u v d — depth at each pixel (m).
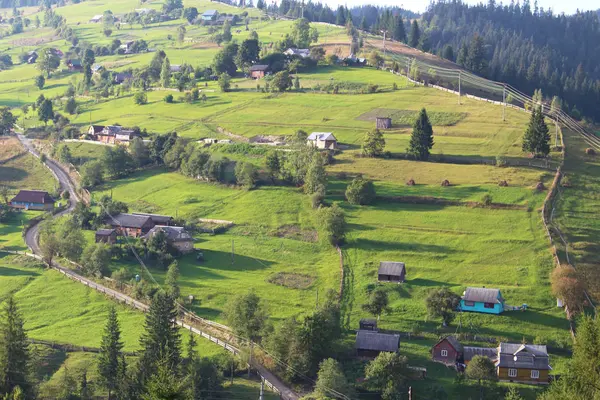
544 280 167.88
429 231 194.62
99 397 129.62
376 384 129.88
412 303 162.00
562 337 148.00
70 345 145.88
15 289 176.12
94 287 175.12
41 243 199.50
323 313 142.50
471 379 133.38
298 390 130.00
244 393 127.38
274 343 138.12
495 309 156.50
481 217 199.12
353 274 175.88
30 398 124.75
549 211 198.50
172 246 191.50
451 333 150.75
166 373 100.19
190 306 163.12
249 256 190.88
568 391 102.88
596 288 165.38
